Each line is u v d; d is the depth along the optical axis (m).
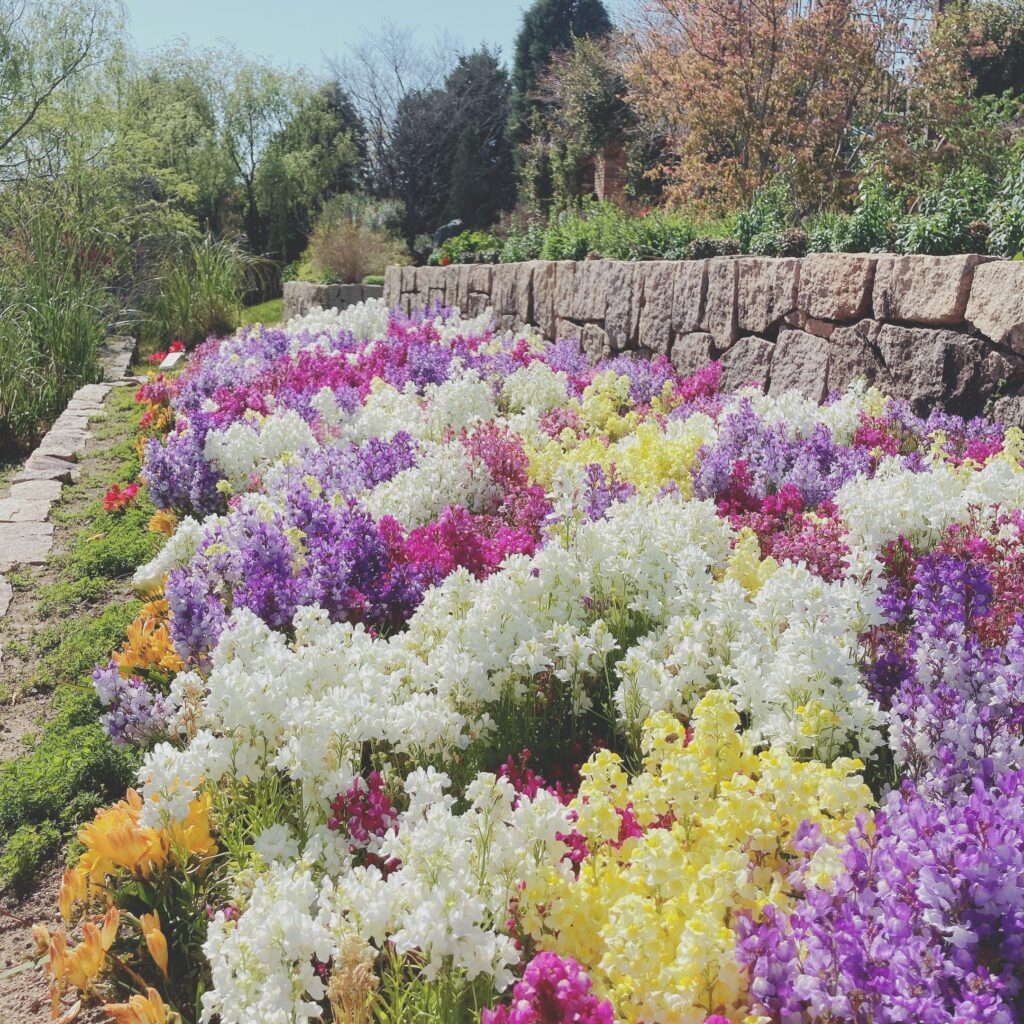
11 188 20.69
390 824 2.58
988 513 4.45
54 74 21.86
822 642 2.82
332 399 7.48
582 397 8.55
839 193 14.31
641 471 5.53
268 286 28.12
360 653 3.22
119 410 11.89
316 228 30.75
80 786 3.72
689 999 1.86
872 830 2.06
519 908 2.22
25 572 6.29
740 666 2.96
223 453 6.34
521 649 3.25
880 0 14.75
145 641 4.14
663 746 2.47
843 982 1.79
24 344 12.80
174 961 2.72
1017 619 2.88
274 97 37.78
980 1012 1.67
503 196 40.31
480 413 7.16
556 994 1.79
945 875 1.83
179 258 22.00
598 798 2.33
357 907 2.19
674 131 21.39
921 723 2.58
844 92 14.70
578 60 25.75
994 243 7.02
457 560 4.44
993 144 13.43
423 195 42.31
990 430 5.98
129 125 24.86
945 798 2.40
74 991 2.77
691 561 3.55
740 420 5.97
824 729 2.75
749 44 14.57
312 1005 2.06
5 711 4.55
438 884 2.14
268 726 2.86
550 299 12.24
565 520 4.34
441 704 2.97
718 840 2.18
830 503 4.81
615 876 2.17
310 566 4.24
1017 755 2.49
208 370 9.95
